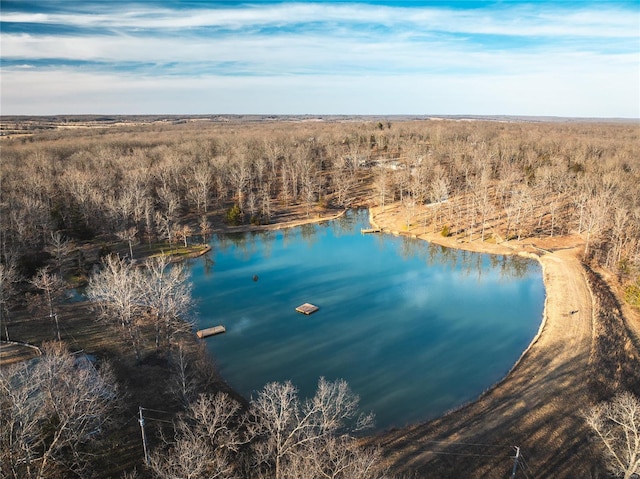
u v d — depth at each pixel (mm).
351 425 51562
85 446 44094
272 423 42656
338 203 157000
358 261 111812
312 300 88188
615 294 83500
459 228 127625
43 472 37312
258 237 131250
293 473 33375
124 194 120625
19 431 37906
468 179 146375
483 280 98938
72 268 93938
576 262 97938
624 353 62562
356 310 83688
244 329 75812
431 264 109500
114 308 64625
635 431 38062
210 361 61125
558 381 56906
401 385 59969
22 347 62094
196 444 36125
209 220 138500
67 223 118750
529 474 43312
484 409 53062
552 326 72188
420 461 45000
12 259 81062
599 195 112812
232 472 40625
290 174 170000
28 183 121062
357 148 195000
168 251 113125
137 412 51000
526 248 110562
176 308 63562
